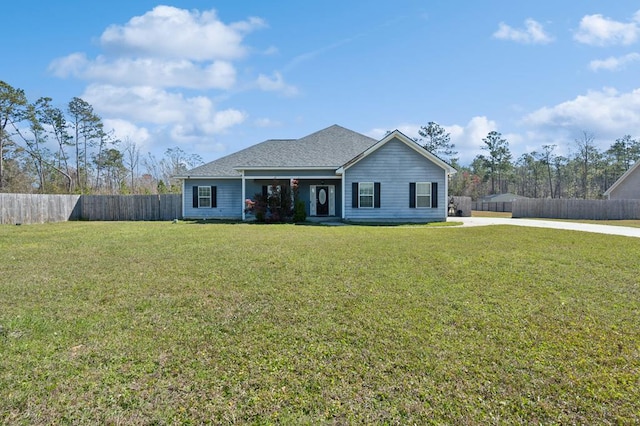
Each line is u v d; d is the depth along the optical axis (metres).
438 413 2.54
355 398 2.72
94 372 3.08
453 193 55.28
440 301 4.96
